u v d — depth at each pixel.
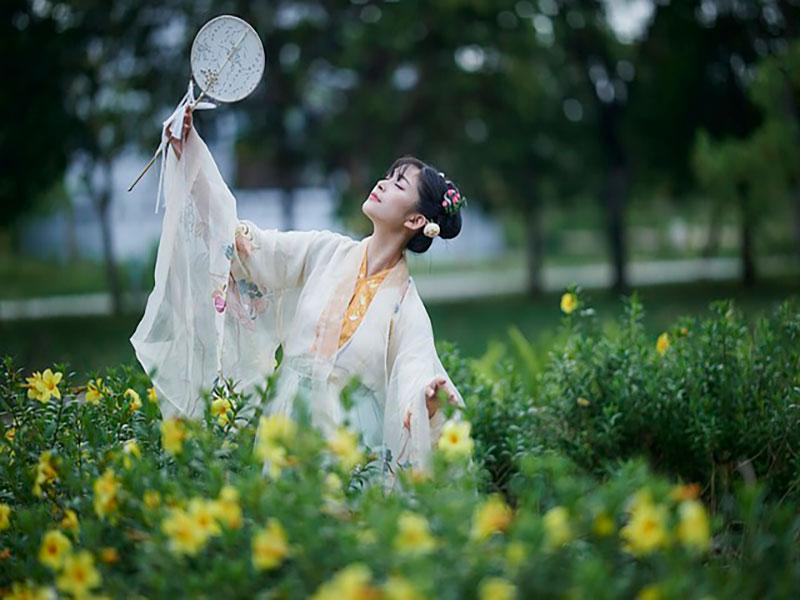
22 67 15.34
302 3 17.16
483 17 17.41
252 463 3.30
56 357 11.77
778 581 3.05
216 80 4.63
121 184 28.84
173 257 4.60
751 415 5.07
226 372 4.67
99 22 15.82
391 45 16.69
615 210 20.69
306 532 2.89
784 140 12.82
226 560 3.03
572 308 5.63
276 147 18.64
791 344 5.34
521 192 20.78
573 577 2.75
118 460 3.48
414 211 4.69
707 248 23.67
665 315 15.99
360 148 18.34
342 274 4.68
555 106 19.88
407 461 4.36
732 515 4.68
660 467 5.30
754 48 18.19
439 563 2.80
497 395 5.52
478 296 22.19
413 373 4.46
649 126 19.80
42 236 31.08
